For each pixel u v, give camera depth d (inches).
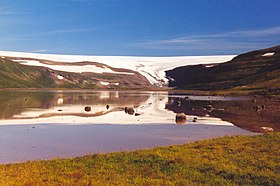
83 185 687.7
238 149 998.4
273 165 818.2
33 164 883.4
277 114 2455.7
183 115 2129.7
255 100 3767.2
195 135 1489.9
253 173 761.6
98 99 4530.0
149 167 834.2
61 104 3427.7
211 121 2044.8
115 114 2486.5
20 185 680.4
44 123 1884.8
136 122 1975.9
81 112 2593.5
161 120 2089.1
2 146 1207.6
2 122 1884.8
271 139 1156.5
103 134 1497.3
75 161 909.8
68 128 1697.8
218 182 720.3
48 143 1268.5
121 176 762.8
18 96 4749.0
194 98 4623.5
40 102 3644.2
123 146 1214.3
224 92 5378.9
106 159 917.8
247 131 1630.2
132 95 5920.3
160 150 1008.2
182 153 960.9
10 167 852.0
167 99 4581.7
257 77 6264.8
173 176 764.0
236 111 2687.0
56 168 837.2
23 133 1513.3
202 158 905.5
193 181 731.4
